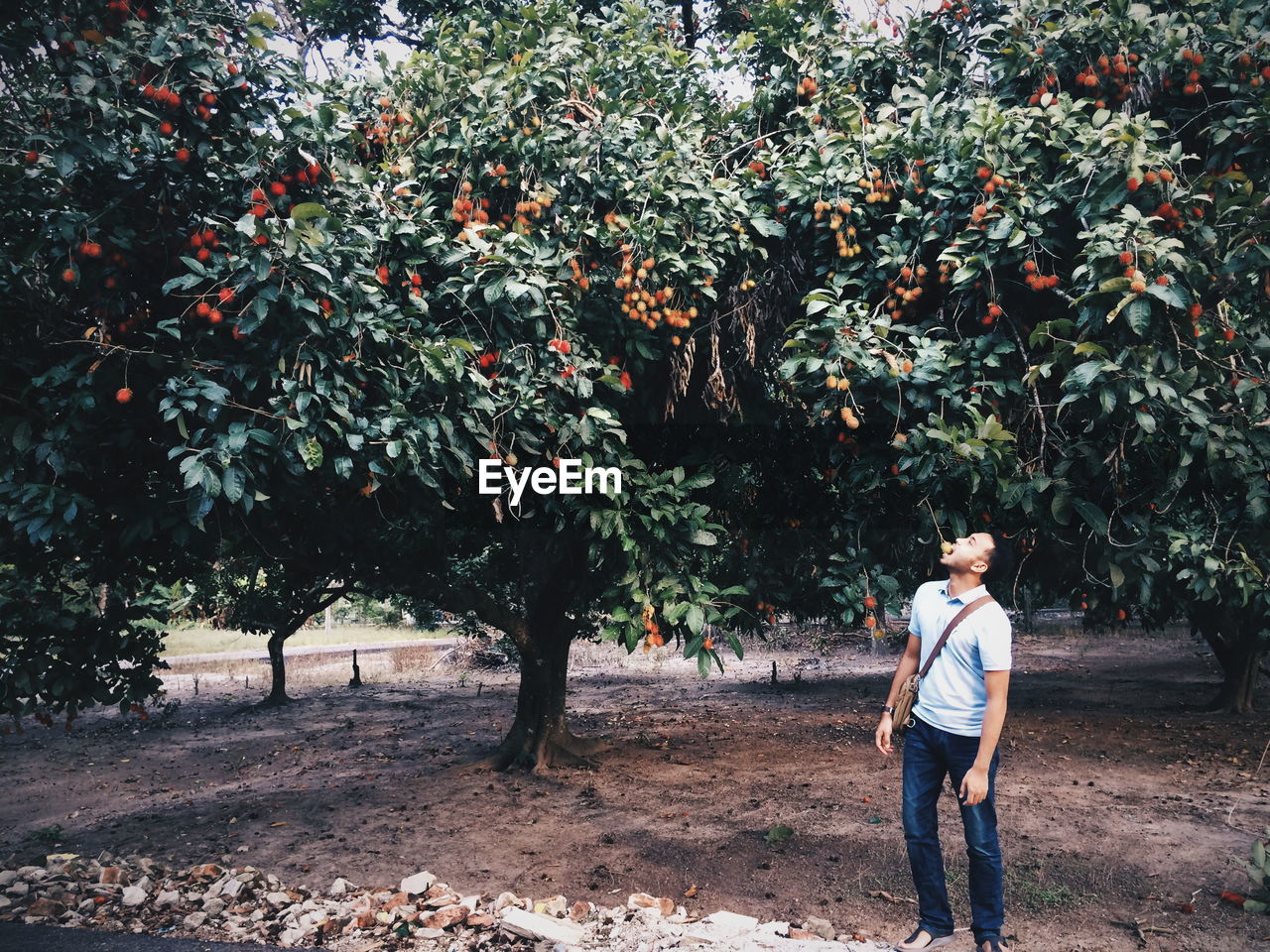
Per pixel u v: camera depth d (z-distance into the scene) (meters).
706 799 8.04
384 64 5.70
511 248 5.00
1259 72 4.89
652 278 5.36
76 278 4.02
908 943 3.59
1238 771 8.82
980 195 5.05
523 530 8.40
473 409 4.91
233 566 9.47
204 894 5.48
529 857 6.48
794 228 5.95
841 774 8.95
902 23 6.14
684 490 5.62
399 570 8.03
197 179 4.42
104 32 4.21
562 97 5.57
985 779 3.42
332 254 4.40
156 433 4.93
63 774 10.56
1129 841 6.38
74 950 3.87
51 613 5.99
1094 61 5.21
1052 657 20.27
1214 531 5.74
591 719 13.50
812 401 5.67
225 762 11.16
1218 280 4.59
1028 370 4.87
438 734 12.38
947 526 5.28
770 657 21.23
